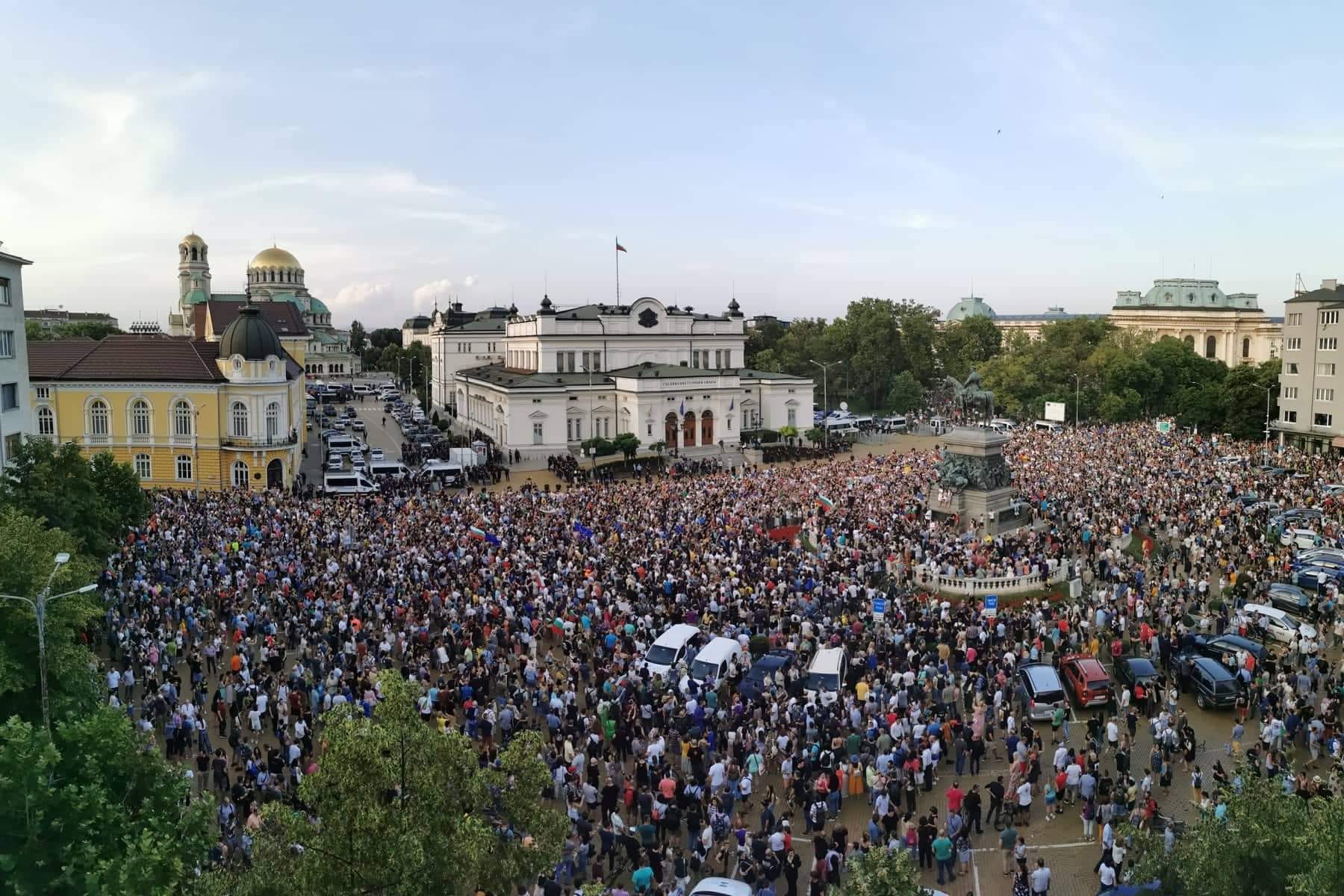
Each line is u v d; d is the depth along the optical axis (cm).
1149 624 5059
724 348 15962
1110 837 2994
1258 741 3941
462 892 2072
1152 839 2483
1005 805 3400
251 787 3325
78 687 3098
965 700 4234
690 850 3216
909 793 3384
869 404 19612
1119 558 6294
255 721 3922
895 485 8881
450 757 2103
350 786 1973
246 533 6856
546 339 14588
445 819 2027
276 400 10244
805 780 3409
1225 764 3806
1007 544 6662
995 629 5025
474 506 8012
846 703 3978
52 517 4862
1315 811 2119
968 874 3116
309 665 4506
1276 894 2077
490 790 2217
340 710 2105
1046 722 4150
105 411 9931
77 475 5241
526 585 5462
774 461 12781
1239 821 2186
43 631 2753
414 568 5809
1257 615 5053
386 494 9500
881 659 4581
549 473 11888
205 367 10069
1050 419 15338
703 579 5653
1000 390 17200
